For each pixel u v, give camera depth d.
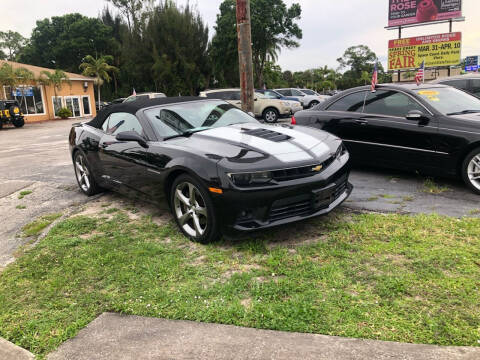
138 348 2.32
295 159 3.57
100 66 44.16
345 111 6.16
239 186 3.36
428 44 32.09
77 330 2.55
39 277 3.31
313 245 3.52
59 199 5.78
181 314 2.62
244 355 2.18
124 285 3.06
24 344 2.47
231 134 4.11
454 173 5.00
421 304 2.53
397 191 5.12
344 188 4.27
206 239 3.69
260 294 2.77
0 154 11.46
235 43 40.97
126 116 4.90
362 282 2.84
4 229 4.69
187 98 5.12
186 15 40.66
